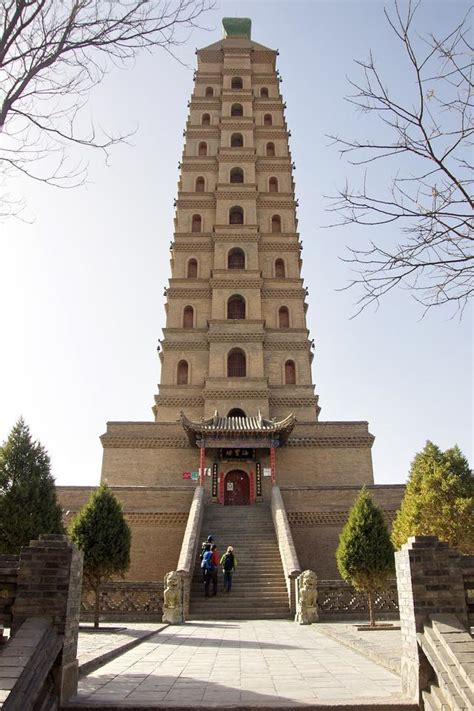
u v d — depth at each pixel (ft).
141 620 70.74
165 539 110.01
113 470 128.88
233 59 198.08
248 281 152.56
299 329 149.48
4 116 27.55
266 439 120.78
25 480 66.18
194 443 125.59
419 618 26.99
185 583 75.46
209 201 168.04
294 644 48.03
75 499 109.29
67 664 26.53
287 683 30.55
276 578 84.33
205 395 137.69
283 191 172.24
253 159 173.06
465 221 25.96
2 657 23.50
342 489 113.29
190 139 179.83
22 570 27.04
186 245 161.27
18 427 69.97
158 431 132.16
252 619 73.61
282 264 161.68
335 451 130.21
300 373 144.87
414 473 81.97
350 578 64.64
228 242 159.43
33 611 26.53
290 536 90.79
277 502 105.19
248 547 93.91
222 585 82.43
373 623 60.54
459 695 23.03
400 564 29.60
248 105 186.09
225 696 27.25
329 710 24.97
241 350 145.69
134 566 107.86
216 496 122.21
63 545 27.66
